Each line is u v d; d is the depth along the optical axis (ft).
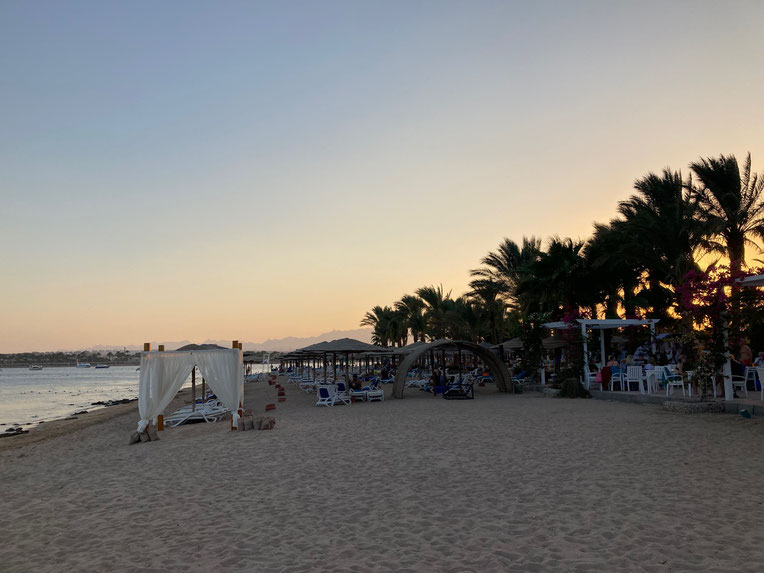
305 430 44.39
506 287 116.26
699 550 15.48
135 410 102.47
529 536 17.48
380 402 70.79
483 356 82.17
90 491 27.20
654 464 26.37
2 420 102.06
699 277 47.01
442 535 18.01
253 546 17.81
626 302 91.56
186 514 21.86
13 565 17.25
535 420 44.55
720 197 79.87
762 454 27.50
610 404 55.42
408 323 184.34
